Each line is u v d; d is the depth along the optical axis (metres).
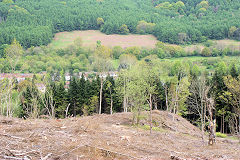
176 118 32.38
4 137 11.01
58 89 40.59
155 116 29.14
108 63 44.84
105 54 44.06
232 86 27.92
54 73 76.88
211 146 16.59
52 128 14.01
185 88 35.94
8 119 15.60
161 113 32.62
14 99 37.47
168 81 45.03
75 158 9.67
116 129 19.88
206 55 103.31
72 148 10.59
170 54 104.62
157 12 197.38
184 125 30.53
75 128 14.79
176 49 105.38
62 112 40.47
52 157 9.38
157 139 17.41
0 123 14.54
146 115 27.30
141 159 10.63
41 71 80.56
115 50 104.12
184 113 39.16
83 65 94.12
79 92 41.47
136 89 24.81
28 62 81.81
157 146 14.22
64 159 9.44
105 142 12.72
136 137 16.80
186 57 104.06
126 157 10.73
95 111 42.97
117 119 26.08
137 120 25.33
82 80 43.75
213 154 13.55
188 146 16.19
